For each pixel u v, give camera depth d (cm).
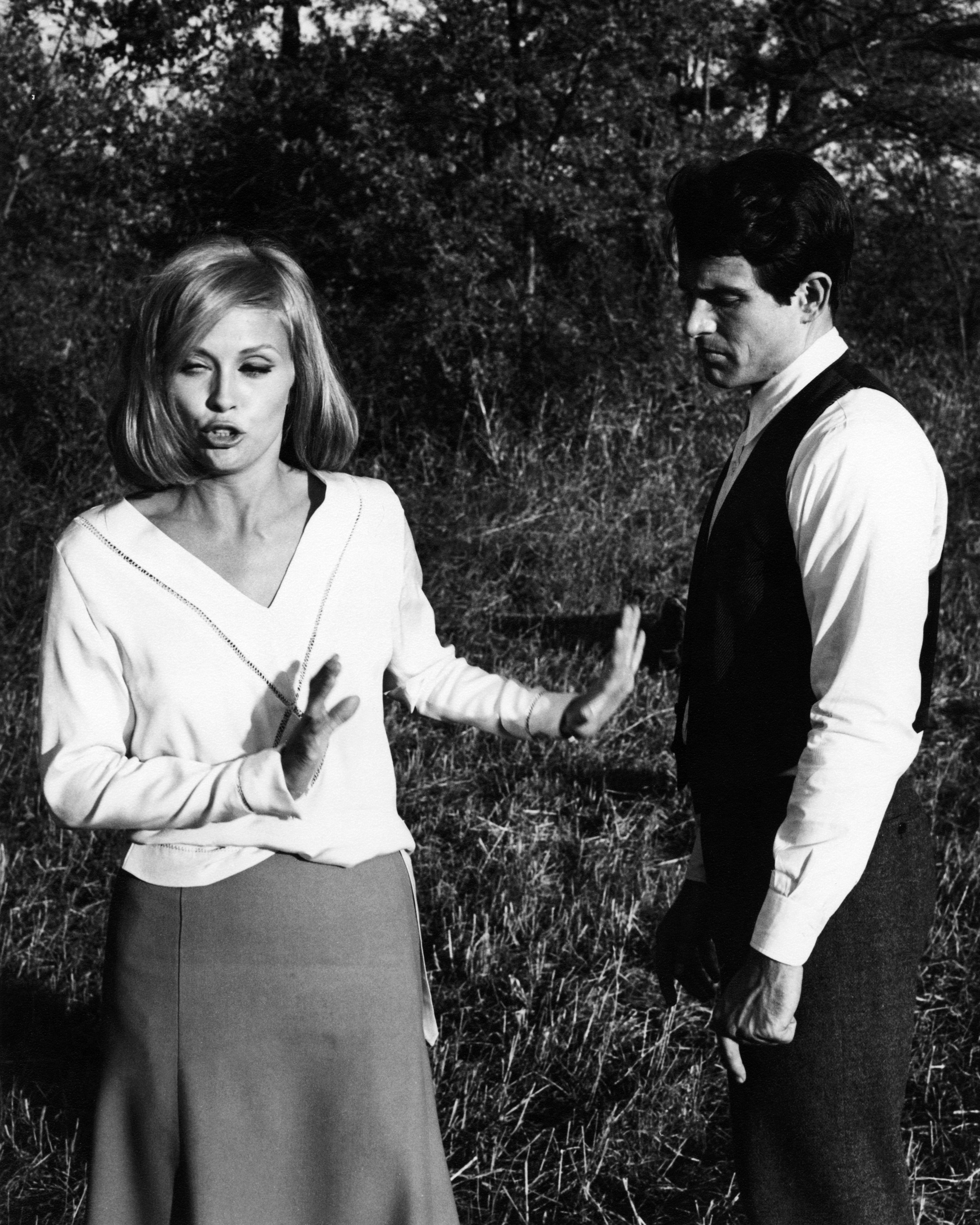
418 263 884
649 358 861
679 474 736
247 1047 183
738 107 1096
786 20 1053
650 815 430
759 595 190
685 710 212
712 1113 296
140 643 182
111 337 857
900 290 1114
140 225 963
